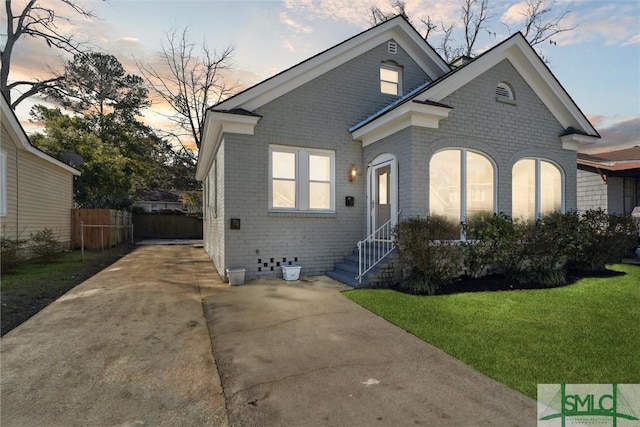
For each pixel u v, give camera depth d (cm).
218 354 364
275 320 482
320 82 869
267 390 288
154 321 478
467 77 769
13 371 323
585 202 1368
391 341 399
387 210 827
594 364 332
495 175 809
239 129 782
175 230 2520
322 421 243
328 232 865
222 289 684
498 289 664
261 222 800
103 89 2488
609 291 646
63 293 654
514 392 282
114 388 292
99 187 1973
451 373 317
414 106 686
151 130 2778
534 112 860
